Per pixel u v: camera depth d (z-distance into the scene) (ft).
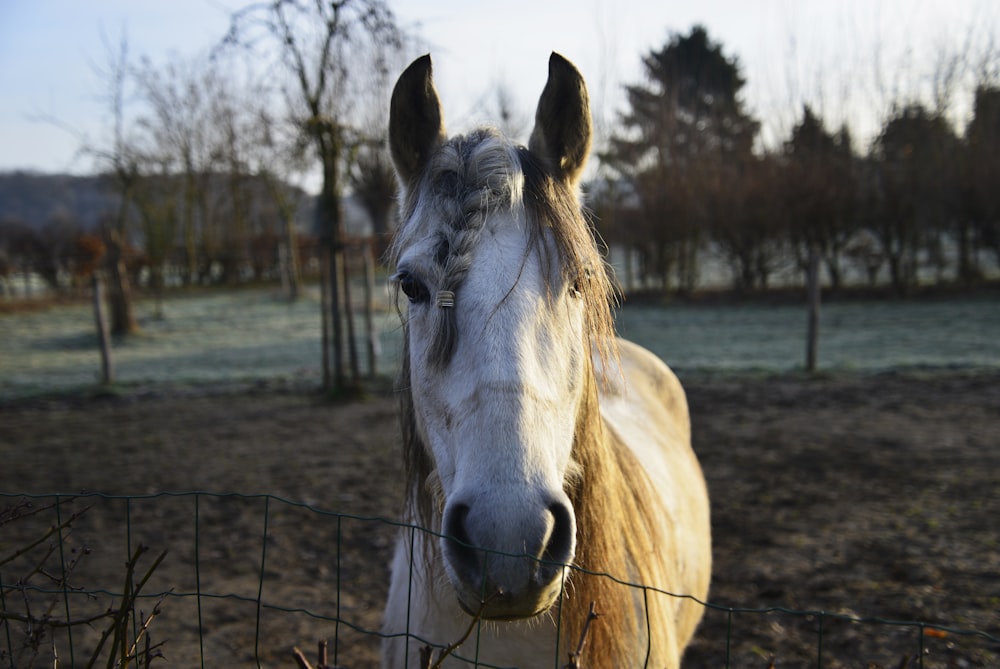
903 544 14.02
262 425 25.91
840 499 16.61
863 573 12.91
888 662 10.14
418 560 6.10
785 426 22.94
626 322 46.60
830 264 53.21
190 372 37.04
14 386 34.09
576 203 5.52
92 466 21.06
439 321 4.86
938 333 37.55
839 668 10.11
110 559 14.53
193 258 89.97
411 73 5.78
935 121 55.98
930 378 28.27
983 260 59.11
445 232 4.98
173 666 10.71
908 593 12.07
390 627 6.81
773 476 18.39
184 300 73.26
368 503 17.60
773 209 52.75
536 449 4.47
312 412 27.78
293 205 72.74
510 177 5.10
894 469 18.48
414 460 6.07
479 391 4.58
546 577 4.46
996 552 13.47
